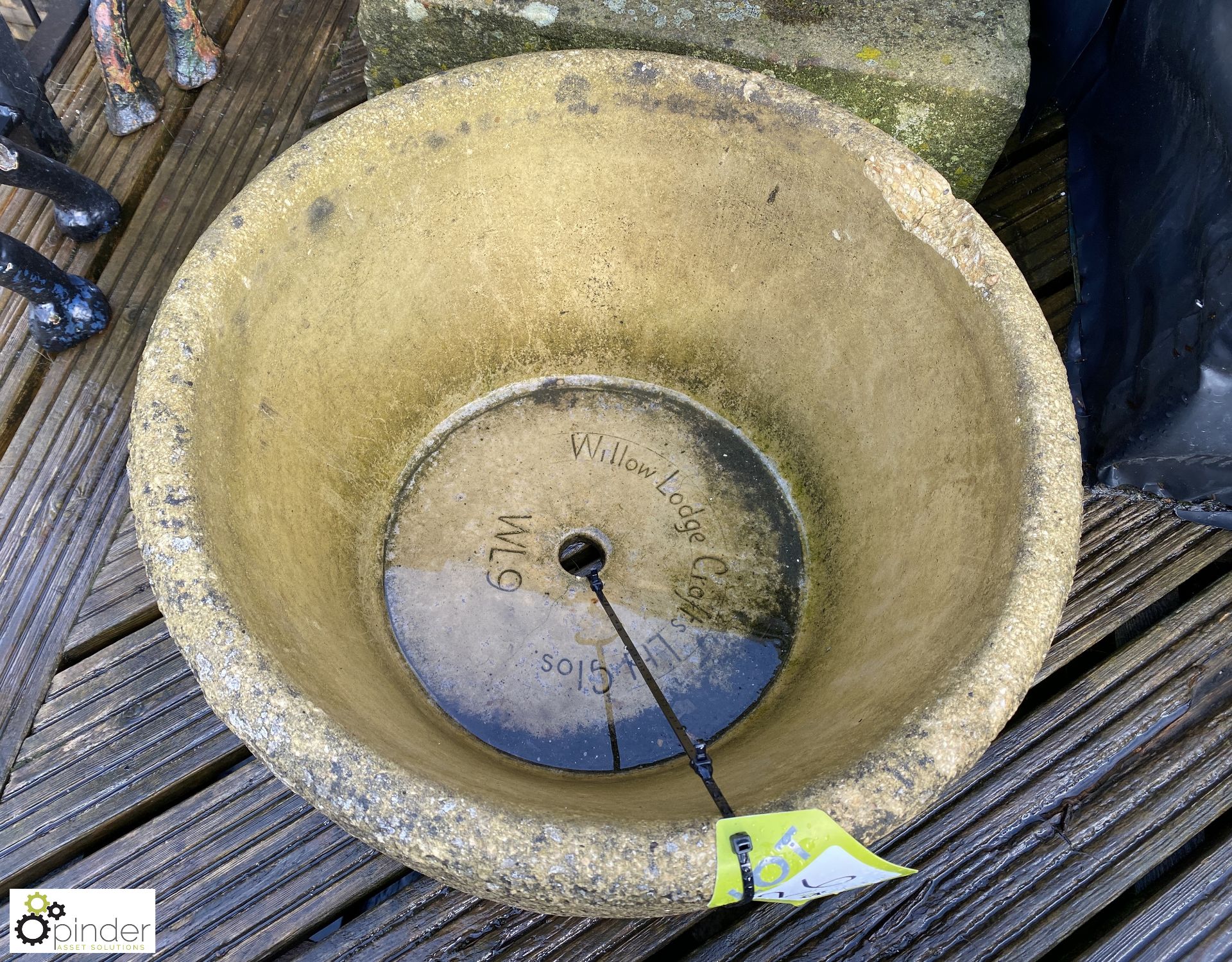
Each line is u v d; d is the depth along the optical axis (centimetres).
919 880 178
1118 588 212
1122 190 224
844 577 177
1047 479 126
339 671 134
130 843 178
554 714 170
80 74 270
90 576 205
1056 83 239
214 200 255
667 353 206
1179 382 196
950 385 154
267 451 151
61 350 227
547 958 171
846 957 171
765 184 173
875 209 160
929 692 114
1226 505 215
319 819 181
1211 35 182
